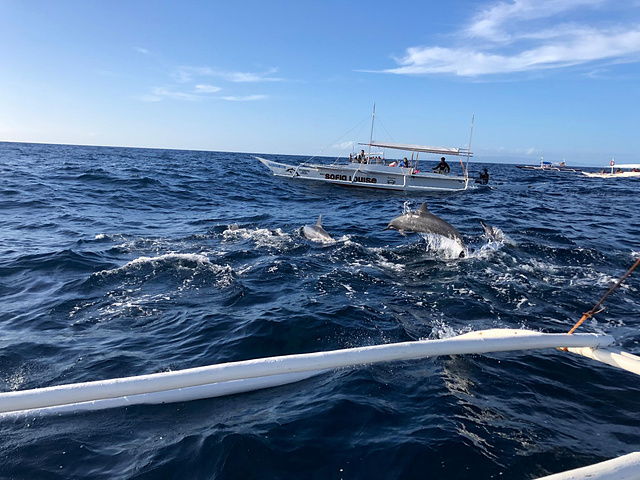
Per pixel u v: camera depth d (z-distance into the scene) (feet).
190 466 11.18
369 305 23.53
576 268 32.32
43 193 65.98
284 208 66.85
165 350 17.94
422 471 11.20
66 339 18.90
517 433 12.88
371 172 92.43
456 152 90.27
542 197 96.37
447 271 30.71
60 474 10.92
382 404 14.05
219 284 26.58
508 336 13.82
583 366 17.21
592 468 8.44
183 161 195.11
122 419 13.05
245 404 13.97
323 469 11.22
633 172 205.57
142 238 39.73
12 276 27.73
